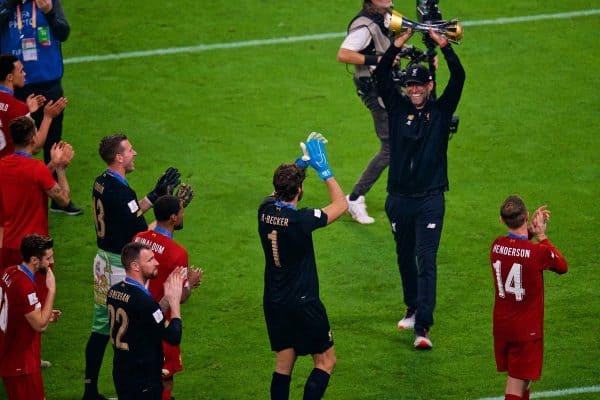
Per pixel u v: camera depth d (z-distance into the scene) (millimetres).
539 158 52094
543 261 33844
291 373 35125
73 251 45656
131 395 32250
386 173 52344
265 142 53719
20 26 47312
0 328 33062
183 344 39656
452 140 53781
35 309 32875
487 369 37906
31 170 37344
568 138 53719
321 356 34438
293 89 58875
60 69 48281
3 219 37875
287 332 34125
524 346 34344
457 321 40844
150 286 34969
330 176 34469
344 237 46781
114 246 35938
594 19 65125
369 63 45781
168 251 34688
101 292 35969
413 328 40375
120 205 35688
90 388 35844
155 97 58000
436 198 39031
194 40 63625
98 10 66688
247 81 59625
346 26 65000
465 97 57719
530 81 59062
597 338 39500
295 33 64375
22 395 33625
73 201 49094
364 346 39438
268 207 34000
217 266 44438
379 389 36875
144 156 52344
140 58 61844
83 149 53000
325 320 34250
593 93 57812
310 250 33969
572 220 47062
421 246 38875
